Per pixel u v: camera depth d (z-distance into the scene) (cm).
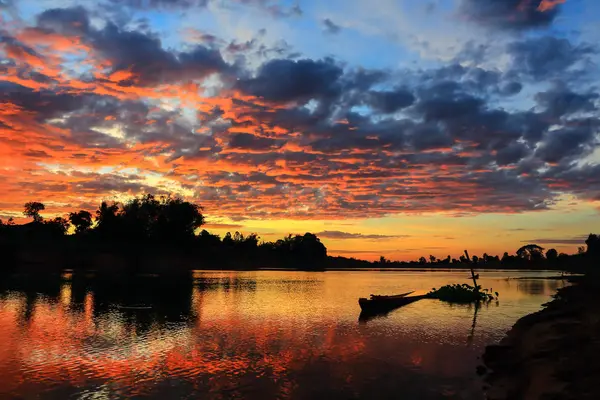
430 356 1841
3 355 1822
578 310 2402
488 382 1472
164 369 1619
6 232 11706
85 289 4866
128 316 2905
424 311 3325
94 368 1628
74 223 13512
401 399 1323
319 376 1546
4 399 1301
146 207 11538
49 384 1438
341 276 10462
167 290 4916
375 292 5191
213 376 1538
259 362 1727
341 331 2408
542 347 1661
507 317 3025
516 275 11744
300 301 3931
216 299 4031
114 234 10806
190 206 11906
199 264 14000
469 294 4262
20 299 3834
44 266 9512
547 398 1152
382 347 2006
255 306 3512
